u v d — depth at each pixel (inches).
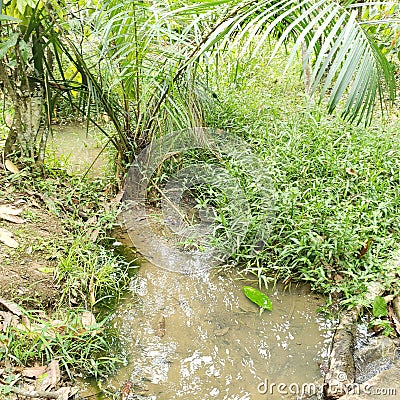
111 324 104.9
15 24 127.0
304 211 129.3
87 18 132.4
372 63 88.2
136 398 88.0
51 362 90.5
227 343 101.4
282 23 129.3
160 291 115.3
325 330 105.4
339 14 99.7
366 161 152.3
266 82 223.1
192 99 149.3
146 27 131.6
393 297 110.1
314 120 167.3
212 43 105.1
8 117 173.8
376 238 121.3
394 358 96.5
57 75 179.6
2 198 128.8
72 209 135.0
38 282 106.9
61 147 173.9
